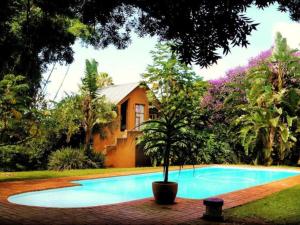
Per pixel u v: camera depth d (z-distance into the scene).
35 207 7.34
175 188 7.90
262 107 19.97
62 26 8.68
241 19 4.07
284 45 19.91
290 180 12.52
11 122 13.32
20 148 14.91
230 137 21.50
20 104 13.24
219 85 23.44
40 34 7.79
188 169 17.44
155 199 7.96
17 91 13.16
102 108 17.83
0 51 7.09
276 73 20.47
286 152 19.55
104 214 6.73
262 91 19.94
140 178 14.27
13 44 7.19
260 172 17.69
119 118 20.67
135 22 6.45
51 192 10.05
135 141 19.81
